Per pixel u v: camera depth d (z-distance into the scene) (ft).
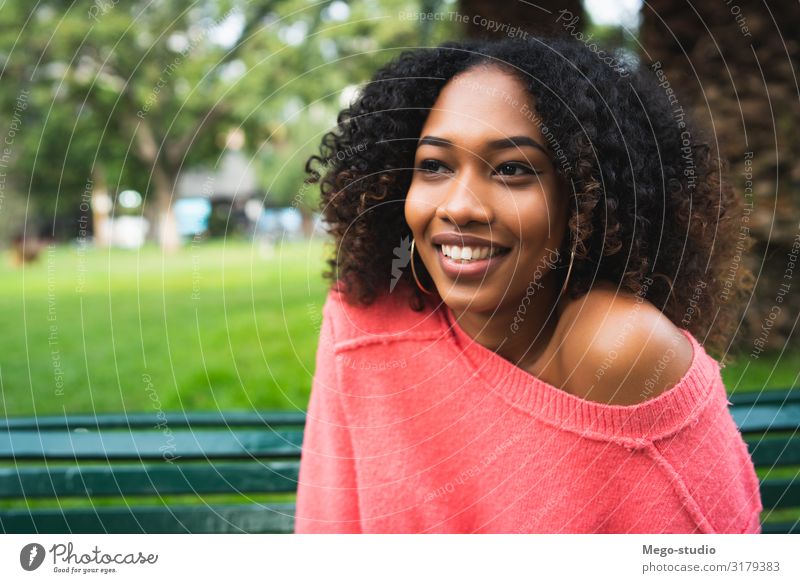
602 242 2.78
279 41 21.89
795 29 8.79
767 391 4.50
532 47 2.75
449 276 2.69
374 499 3.27
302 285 17.08
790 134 8.71
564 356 2.86
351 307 3.31
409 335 3.17
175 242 29.09
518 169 2.60
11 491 4.14
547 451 2.89
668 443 2.73
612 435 2.75
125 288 19.81
